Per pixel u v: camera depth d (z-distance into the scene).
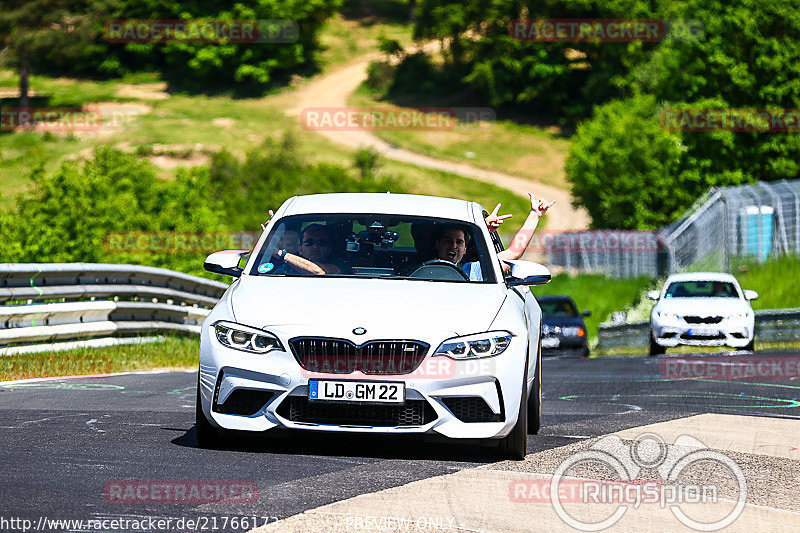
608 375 51.53
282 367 21.91
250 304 23.03
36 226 120.75
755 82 194.12
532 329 25.39
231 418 22.25
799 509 18.50
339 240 25.91
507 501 18.20
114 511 16.58
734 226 123.94
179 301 66.69
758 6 192.12
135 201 128.25
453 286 24.48
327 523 16.17
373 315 22.41
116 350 53.09
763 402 36.56
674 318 70.75
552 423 29.67
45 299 50.62
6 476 19.12
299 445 23.75
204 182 138.75
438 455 23.06
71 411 29.39
